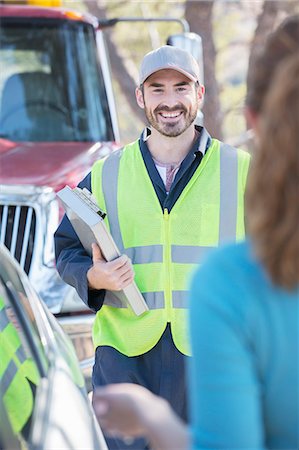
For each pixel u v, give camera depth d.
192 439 2.43
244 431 2.37
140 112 17.52
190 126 5.34
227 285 2.41
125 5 19.06
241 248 2.46
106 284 5.08
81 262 5.27
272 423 2.44
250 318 2.39
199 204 5.29
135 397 2.56
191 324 2.43
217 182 5.32
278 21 16.47
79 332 7.13
